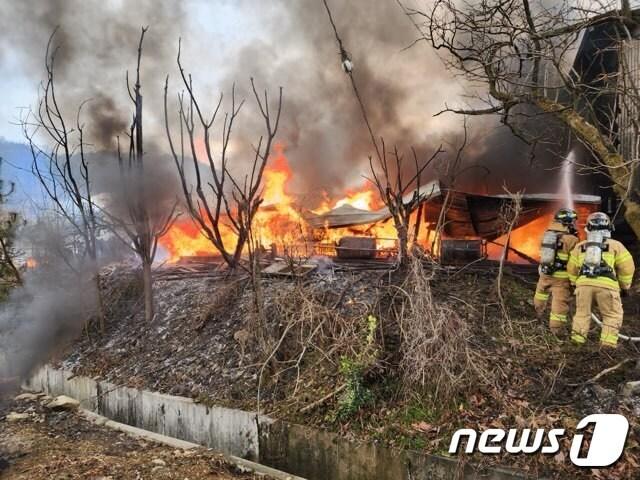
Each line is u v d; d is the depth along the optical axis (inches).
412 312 228.7
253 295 281.1
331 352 236.8
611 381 203.6
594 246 216.1
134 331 338.3
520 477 167.6
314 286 300.2
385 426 201.6
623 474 162.6
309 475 211.6
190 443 248.1
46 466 210.7
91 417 291.9
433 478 182.1
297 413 222.5
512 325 250.4
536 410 191.8
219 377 264.1
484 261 333.7
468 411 198.5
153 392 269.0
